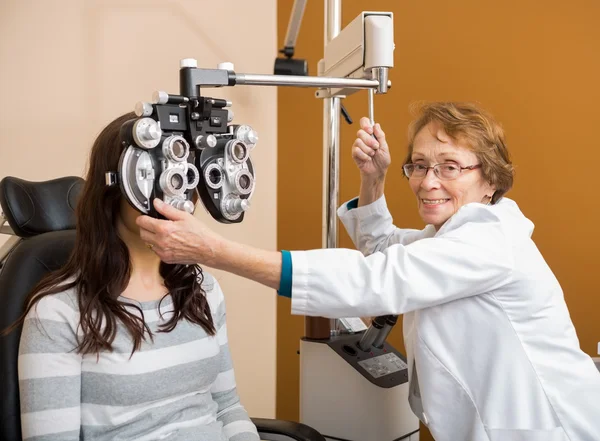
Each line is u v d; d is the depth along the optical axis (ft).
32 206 4.25
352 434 5.04
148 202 3.05
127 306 3.73
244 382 7.77
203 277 4.29
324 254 3.67
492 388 3.76
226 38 7.27
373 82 4.25
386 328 5.03
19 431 3.69
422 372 3.94
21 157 6.53
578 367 3.87
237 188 3.23
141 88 6.90
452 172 4.01
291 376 8.07
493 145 4.02
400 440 5.14
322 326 5.25
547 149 7.97
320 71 5.71
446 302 3.83
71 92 6.64
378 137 4.82
